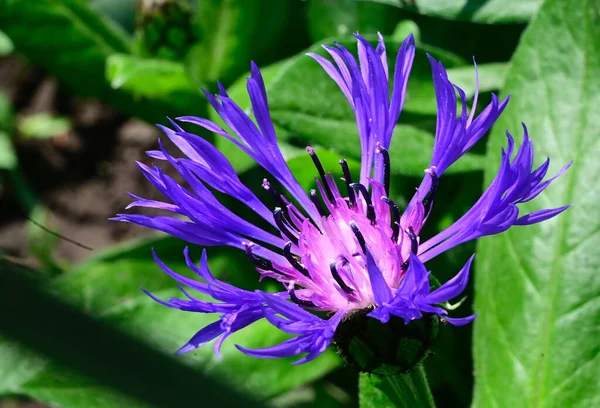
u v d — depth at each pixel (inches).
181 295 13.3
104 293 13.2
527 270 11.7
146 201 10.4
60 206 16.3
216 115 13.9
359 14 14.3
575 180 11.6
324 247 10.6
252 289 13.6
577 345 11.5
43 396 11.7
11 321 6.7
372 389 11.4
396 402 11.3
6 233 16.2
